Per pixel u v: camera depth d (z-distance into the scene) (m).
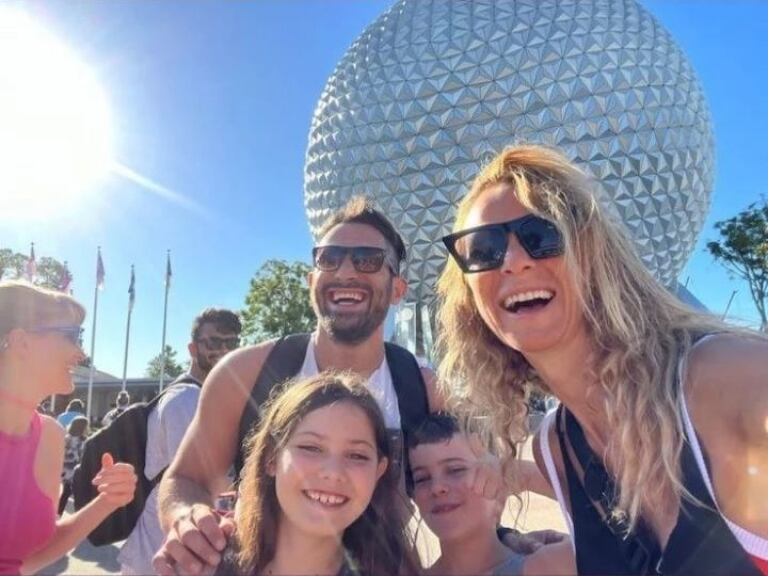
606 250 0.62
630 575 0.59
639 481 0.57
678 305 0.63
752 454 0.52
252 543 0.68
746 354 0.54
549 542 0.84
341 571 0.68
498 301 0.67
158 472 1.08
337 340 0.91
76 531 0.88
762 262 7.30
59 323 0.82
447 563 0.78
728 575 0.52
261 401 0.87
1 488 0.78
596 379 0.63
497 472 0.77
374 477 0.68
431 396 0.91
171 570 0.67
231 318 1.30
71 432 2.58
